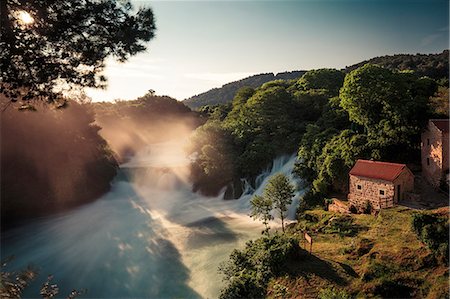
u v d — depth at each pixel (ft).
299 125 198.80
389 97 128.88
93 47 50.08
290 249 90.27
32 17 44.83
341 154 138.72
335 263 86.74
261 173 179.42
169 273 108.27
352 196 126.11
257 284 84.53
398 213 103.91
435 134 116.98
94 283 106.93
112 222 160.66
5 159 157.28
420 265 77.05
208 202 182.39
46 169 172.96
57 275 112.98
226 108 356.59
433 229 80.07
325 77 272.72
